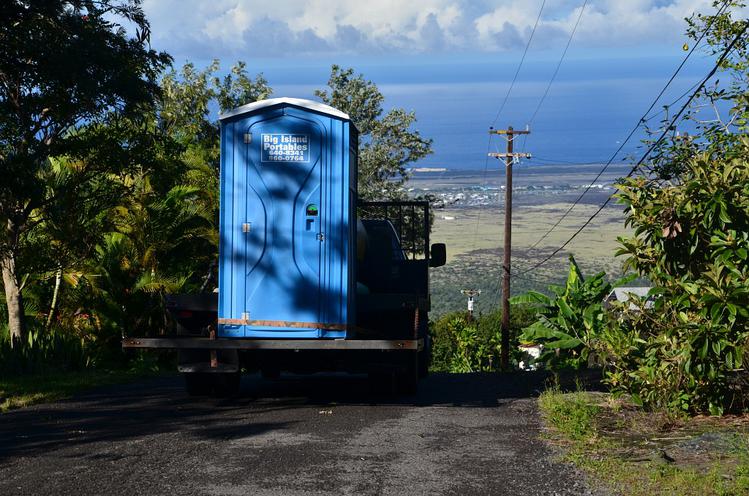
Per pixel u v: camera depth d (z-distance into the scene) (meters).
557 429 8.80
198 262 22.47
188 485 6.29
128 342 10.48
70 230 17.28
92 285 18.78
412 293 12.03
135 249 19.84
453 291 126.31
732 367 8.65
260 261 10.45
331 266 10.41
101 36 14.78
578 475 6.66
